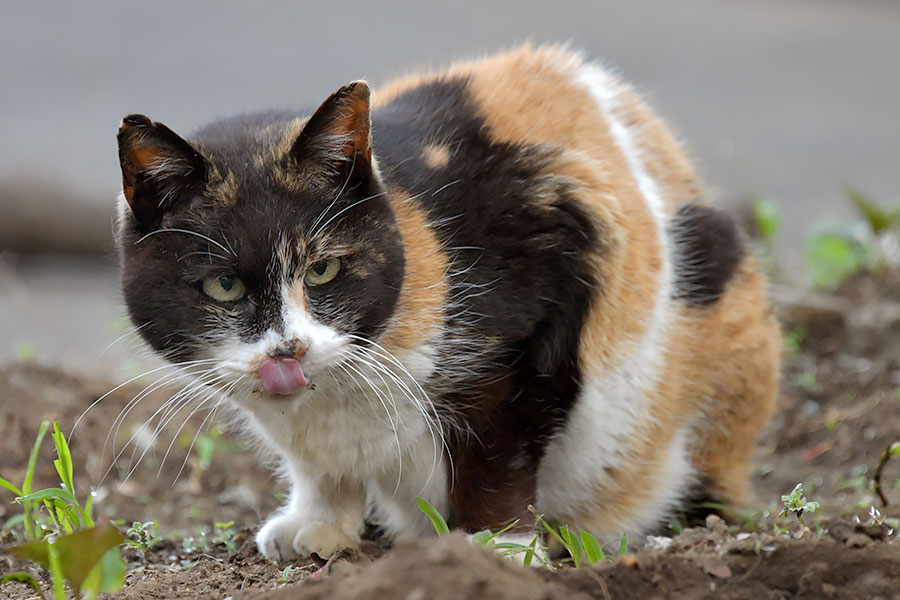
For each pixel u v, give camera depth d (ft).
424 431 26.48
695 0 114.42
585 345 27.61
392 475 27.48
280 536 27.63
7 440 35.73
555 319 27.27
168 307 24.30
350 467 27.07
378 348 24.97
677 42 100.22
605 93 31.32
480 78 29.89
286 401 24.16
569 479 29.40
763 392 32.01
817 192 72.54
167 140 23.44
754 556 21.24
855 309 46.24
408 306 25.39
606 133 29.81
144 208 24.17
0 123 76.07
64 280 65.92
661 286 29.25
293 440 26.73
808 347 44.70
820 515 28.60
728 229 31.65
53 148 72.28
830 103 88.22
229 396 25.91
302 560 26.94
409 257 25.41
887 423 37.42
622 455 29.45
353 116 23.91
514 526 26.96
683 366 30.25
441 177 26.40
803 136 81.56
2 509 31.48
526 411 27.25
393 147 26.61
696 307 30.42
